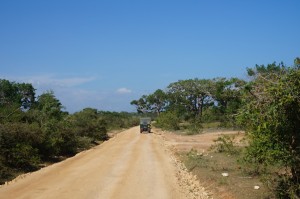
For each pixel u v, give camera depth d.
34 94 63.88
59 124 29.14
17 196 13.95
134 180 17.33
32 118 28.77
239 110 10.98
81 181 17.00
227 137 26.34
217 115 68.88
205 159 22.67
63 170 20.38
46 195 14.12
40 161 23.50
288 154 9.96
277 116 9.60
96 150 32.22
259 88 10.16
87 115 48.66
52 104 35.41
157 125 81.44
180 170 20.34
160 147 34.31
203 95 85.44
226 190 14.34
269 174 13.45
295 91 9.35
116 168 21.06
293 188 10.30
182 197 14.03
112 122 81.50
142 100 122.19
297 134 9.84
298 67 9.78
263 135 10.30
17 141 21.14
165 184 16.45
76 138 31.28
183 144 35.78
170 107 93.88
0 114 25.17
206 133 49.47
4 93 60.56
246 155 12.07
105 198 13.72
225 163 20.55
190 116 82.06
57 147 26.48
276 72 10.33
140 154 28.47
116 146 36.06
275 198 11.94
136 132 64.25
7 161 19.78
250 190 13.74
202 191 15.02
